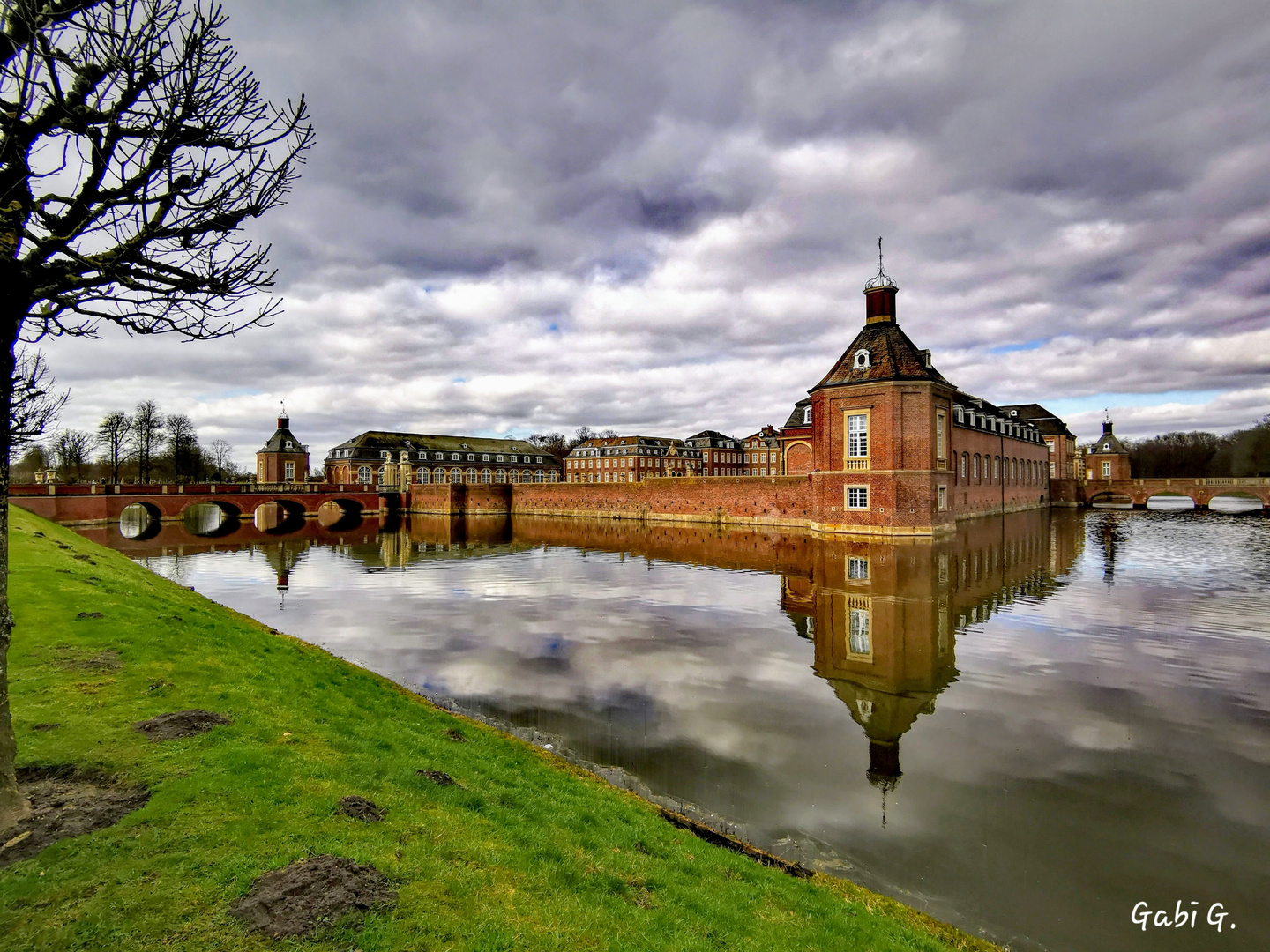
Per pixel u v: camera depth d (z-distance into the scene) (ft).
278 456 294.05
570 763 30.30
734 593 74.84
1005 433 190.80
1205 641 49.98
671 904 17.06
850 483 122.62
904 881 21.65
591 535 159.12
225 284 17.98
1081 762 30.04
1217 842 23.67
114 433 257.75
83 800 16.96
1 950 11.58
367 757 22.89
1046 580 75.87
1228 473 352.08
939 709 36.86
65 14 14.67
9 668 26.68
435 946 12.87
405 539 152.56
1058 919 19.67
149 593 49.52
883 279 122.93
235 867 14.56
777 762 30.63
